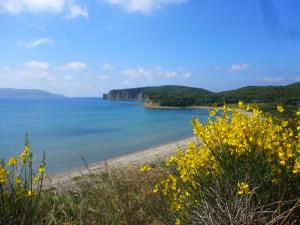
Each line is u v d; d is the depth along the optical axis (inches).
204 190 163.0
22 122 2600.9
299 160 148.3
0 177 151.1
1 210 148.6
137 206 201.2
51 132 1850.4
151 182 221.3
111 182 224.4
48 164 906.7
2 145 1364.4
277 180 148.8
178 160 189.6
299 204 145.1
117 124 2411.4
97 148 1238.3
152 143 1354.6
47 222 168.9
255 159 155.5
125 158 868.6
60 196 221.6
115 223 181.3
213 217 145.9
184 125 2295.8
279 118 177.2
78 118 3088.1
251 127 166.6
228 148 168.2
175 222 169.3
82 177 262.4
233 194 150.3
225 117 181.2
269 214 145.5
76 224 182.4
